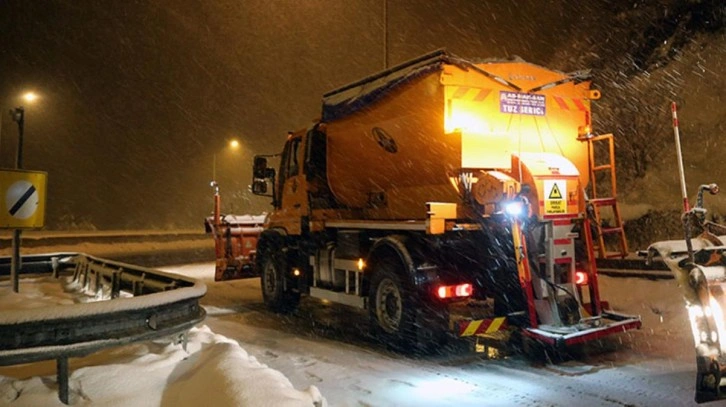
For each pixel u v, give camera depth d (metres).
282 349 8.15
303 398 4.27
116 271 8.12
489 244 8.01
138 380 4.53
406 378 6.75
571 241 7.58
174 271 19.34
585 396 5.98
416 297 7.84
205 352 5.18
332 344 8.47
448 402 5.89
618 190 15.55
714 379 4.52
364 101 9.41
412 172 8.80
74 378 4.37
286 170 11.80
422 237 8.16
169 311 4.96
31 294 9.12
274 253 11.40
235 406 4.01
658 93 16.19
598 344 8.05
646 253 5.23
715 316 4.62
